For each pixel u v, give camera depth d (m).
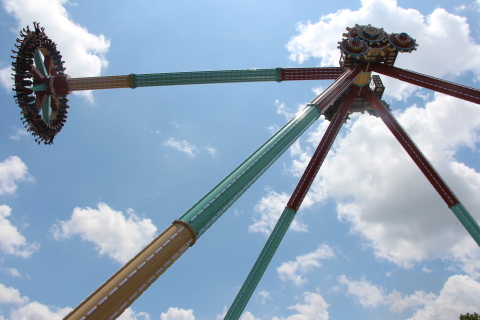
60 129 57.12
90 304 18.39
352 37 51.34
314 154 46.38
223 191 24.77
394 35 50.84
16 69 49.12
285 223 41.81
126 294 19.19
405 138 48.41
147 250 20.78
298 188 44.06
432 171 45.59
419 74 48.78
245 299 38.06
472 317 42.56
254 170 27.00
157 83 52.66
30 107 50.50
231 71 51.88
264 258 39.91
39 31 52.56
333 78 52.44
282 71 52.00
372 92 53.41
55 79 53.53
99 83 53.28
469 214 42.38
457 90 46.25
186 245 22.16
